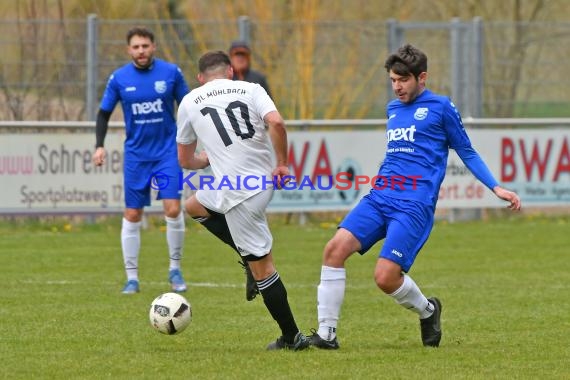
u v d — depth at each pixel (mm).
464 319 26109
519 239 43594
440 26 49812
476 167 21672
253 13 58188
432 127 21594
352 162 47781
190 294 30000
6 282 32156
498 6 64938
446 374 19359
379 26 49656
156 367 20078
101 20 46750
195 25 48406
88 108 46625
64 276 33531
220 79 21984
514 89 50719
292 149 47219
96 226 46625
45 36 46375
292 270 35062
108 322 25438
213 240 43469
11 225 46031
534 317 26406
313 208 47562
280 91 49562
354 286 31875
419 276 33750
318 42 49531
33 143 44938
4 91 46094
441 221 49531
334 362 20438
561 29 50781
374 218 21672
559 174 49406
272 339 23297
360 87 49750
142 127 30578
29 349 22047
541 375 19375
